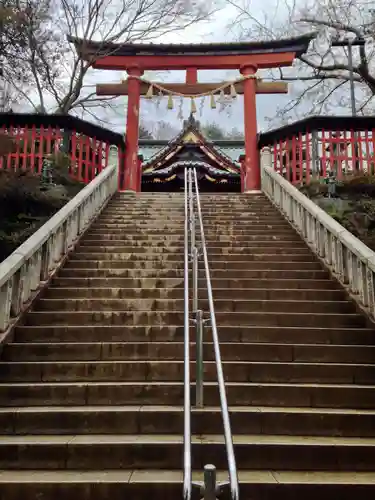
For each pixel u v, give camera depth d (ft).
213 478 7.08
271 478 10.02
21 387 13.47
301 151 38.14
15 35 42.09
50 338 16.60
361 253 18.16
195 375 14.07
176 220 30.09
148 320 17.76
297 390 13.48
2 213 28.04
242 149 80.84
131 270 21.84
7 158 34.96
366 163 36.63
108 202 34.47
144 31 45.37
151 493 9.62
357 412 12.35
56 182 33.83
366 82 57.21
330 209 30.14
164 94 46.70
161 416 12.15
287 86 47.09
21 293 17.34
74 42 45.34
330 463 10.77
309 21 54.34
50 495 9.61
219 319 17.92
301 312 18.83
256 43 45.52
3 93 47.67
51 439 11.31
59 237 22.47
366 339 16.65
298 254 24.62
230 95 45.78
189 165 63.26
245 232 27.94
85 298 19.69
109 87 47.55
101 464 10.74
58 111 48.32
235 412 12.20
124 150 43.57
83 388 13.50
